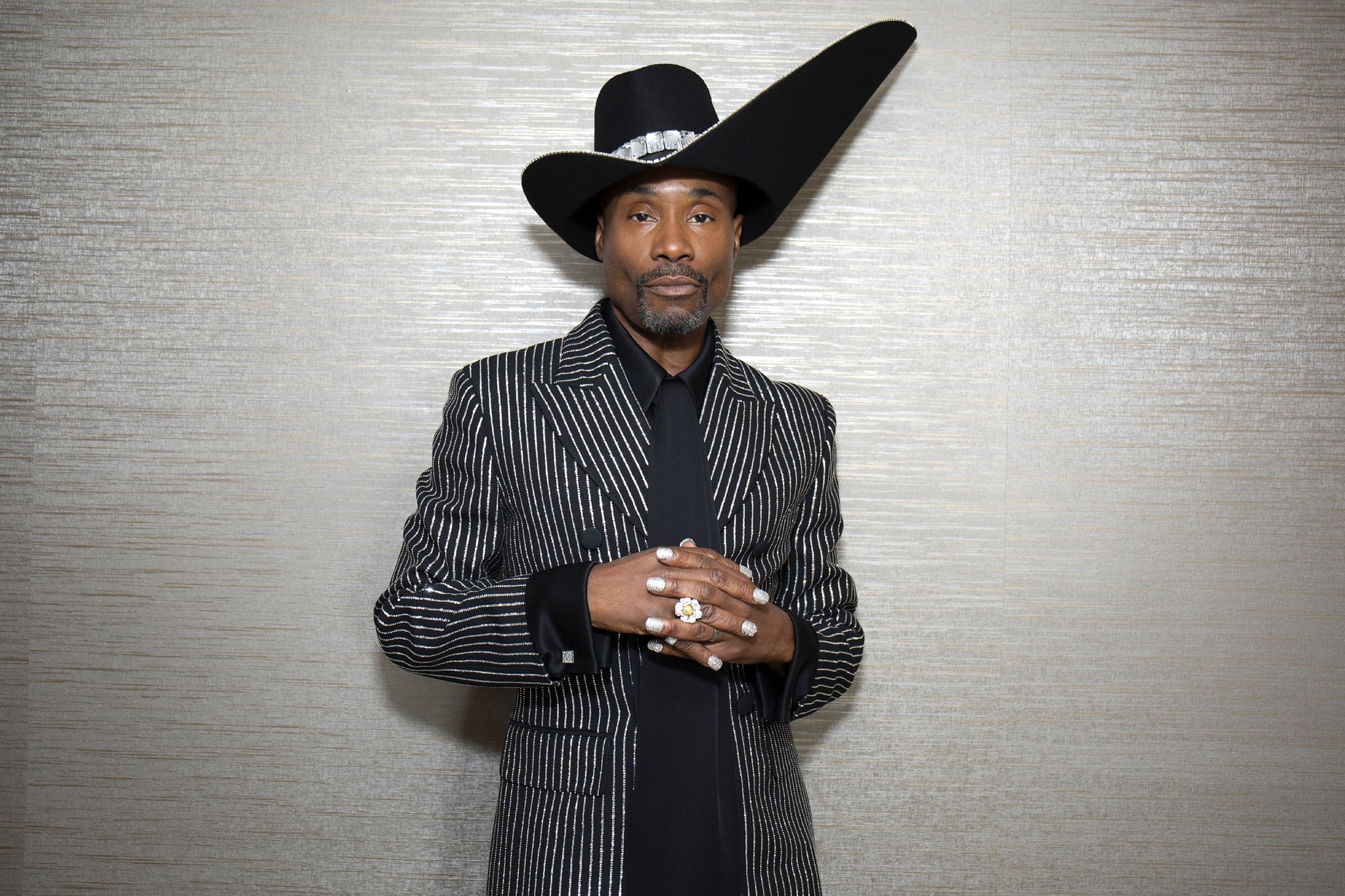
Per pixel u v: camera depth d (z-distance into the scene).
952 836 1.57
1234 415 1.59
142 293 1.56
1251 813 1.58
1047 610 1.58
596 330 1.27
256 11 1.57
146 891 1.53
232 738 1.54
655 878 1.08
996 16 1.58
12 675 1.54
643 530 1.15
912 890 1.56
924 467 1.58
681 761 1.11
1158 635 1.58
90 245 1.56
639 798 1.09
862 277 1.58
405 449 1.56
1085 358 1.58
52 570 1.54
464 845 1.54
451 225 1.57
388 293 1.56
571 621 1.05
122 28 1.56
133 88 1.56
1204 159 1.59
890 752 1.57
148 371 1.55
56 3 1.56
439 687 1.54
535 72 1.57
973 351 1.59
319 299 1.56
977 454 1.58
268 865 1.53
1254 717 1.58
